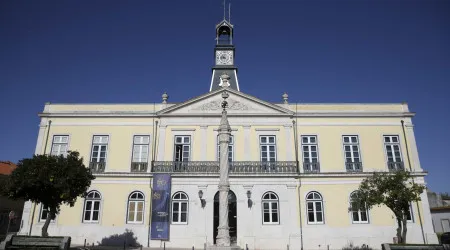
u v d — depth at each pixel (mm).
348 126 23766
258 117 23797
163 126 23672
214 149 23188
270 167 22641
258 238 21203
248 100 24000
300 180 22391
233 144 23281
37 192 15336
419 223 21734
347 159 23219
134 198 22266
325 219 21750
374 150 23312
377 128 23766
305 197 22109
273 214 21797
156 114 23797
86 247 18812
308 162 23000
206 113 23734
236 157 22984
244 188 22047
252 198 21875
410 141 23453
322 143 23406
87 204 22203
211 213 21609
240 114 23703
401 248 15633
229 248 12023
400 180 17812
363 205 19312
